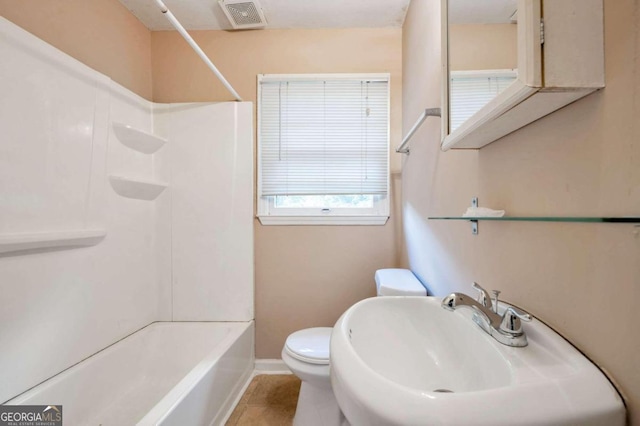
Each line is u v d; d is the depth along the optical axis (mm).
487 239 723
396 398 390
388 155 1719
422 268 1262
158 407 899
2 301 926
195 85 1770
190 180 1656
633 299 366
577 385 389
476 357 604
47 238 1019
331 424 1130
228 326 1595
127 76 1595
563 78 411
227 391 1322
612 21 393
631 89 368
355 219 1709
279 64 1745
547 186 517
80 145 1188
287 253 1733
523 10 425
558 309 493
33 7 1124
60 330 1104
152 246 1641
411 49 1481
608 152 400
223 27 1736
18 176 961
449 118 861
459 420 352
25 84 981
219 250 1657
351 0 1503
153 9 1596
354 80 1728
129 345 1400
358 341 706
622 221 353
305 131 1740
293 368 1161
